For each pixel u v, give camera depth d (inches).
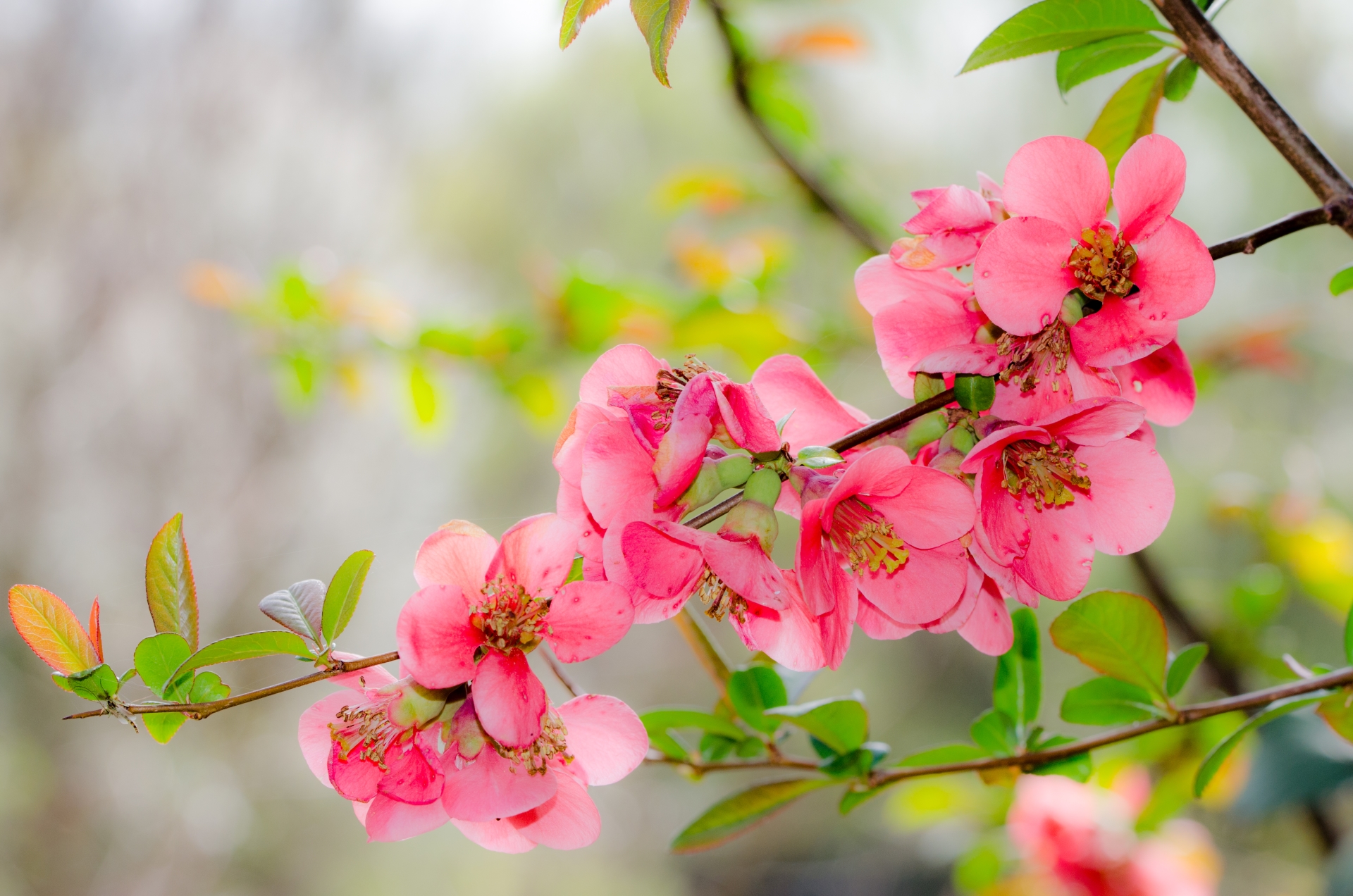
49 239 152.4
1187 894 46.3
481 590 28.0
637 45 138.8
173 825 133.0
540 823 28.6
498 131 165.0
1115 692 31.1
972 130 100.4
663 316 51.3
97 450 149.9
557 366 56.2
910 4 87.6
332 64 165.9
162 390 152.9
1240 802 37.8
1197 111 92.0
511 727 27.5
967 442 28.6
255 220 161.9
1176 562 89.3
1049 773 31.4
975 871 48.7
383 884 141.9
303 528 155.3
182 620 28.6
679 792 157.2
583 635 27.9
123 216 155.6
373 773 28.0
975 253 28.6
